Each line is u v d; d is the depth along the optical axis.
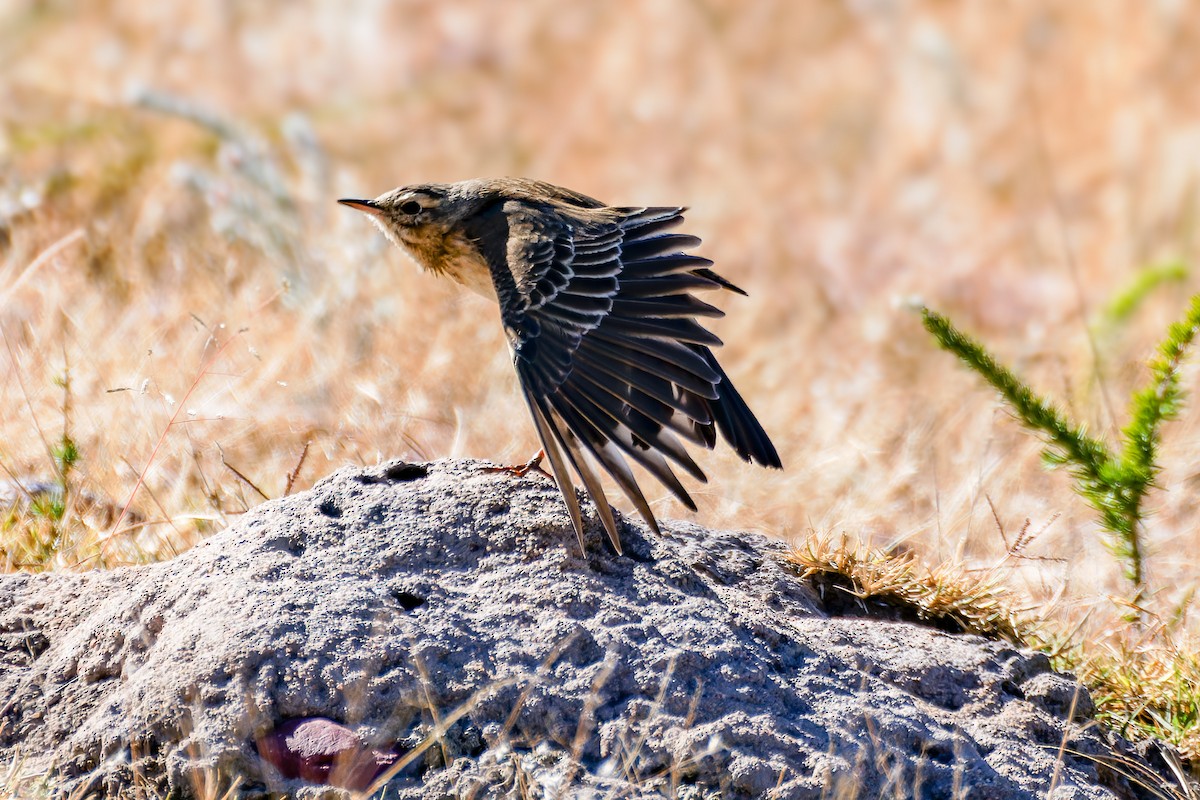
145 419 11.66
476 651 7.60
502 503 8.45
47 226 15.54
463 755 7.29
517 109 25.78
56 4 27.31
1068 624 10.34
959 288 19.72
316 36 27.45
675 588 8.30
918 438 13.67
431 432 12.48
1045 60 26.09
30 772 7.38
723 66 27.39
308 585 7.83
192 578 8.01
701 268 9.02
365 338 13.91
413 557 8.16
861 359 16.92
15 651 8.15
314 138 19.45
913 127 24.67
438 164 22.70
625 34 28.59
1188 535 12.14
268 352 13.12
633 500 7.80
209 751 7.18
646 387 8.13
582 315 8.46
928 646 8.71
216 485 11.13
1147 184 21.36
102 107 20.48
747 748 7.36
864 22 28.91
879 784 7.46
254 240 15.85
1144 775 8.40
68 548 10.03
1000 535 11.72
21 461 11.12
